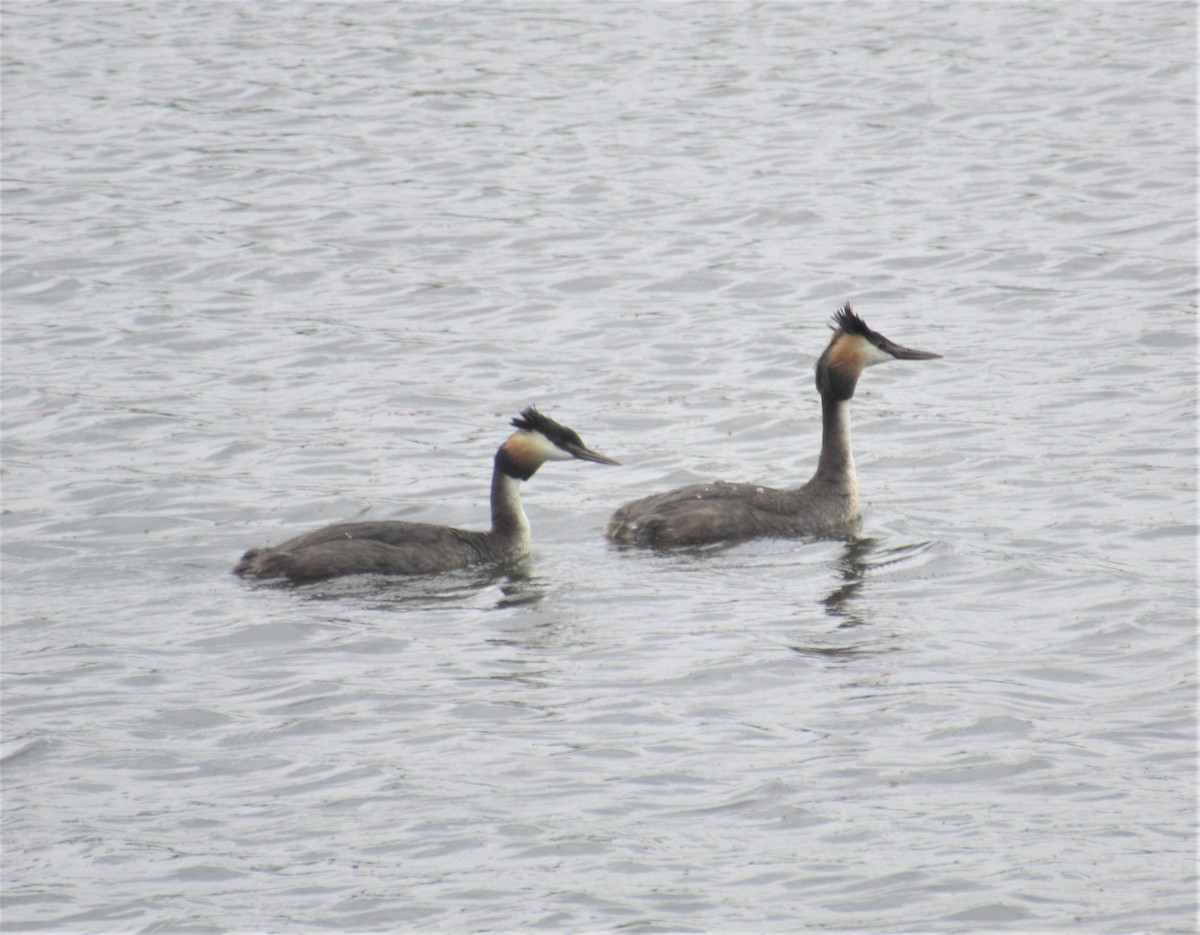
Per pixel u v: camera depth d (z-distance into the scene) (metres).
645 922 9.59
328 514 17.19
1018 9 43.69
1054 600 14.23
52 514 17.05
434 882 10.05
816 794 10.98
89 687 12.88
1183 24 41.12
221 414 20.47
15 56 41.59
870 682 12.67
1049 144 32.25
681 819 10.73
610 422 20.14
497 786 11.20
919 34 41.72
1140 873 9.96
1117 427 18.94
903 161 31.80
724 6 45.75
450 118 35.91
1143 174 30.00
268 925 9.67
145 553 15.97
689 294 25.25
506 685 12.81
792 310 24.36
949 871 10.03
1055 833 10.43
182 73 39.91
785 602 14.48
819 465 16.95
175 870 10.27
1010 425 19.28
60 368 22.33
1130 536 15.71
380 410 20.58
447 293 25.52
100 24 44.72
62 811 11.02
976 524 16.34
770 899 9.80
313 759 11.66
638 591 14.85
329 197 30.67
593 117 35.69
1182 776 11.05
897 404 20.36
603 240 27.92
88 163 33.03
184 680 13.01
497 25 44.16
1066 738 11.64
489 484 18.11
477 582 15.20
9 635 13.92
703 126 34.78
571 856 10.30
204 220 29.34
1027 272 25.36
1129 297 23.97
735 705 12.36
